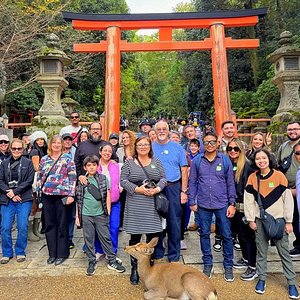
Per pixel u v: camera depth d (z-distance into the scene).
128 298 3.05
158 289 2.89
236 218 3.67
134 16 8.12
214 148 3.49
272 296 3.07
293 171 3.93
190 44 8.16
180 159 3.77
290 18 13.59
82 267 3.77
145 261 3.02
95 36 16.58
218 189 3.45
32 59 12.80
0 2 10.73
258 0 14.72
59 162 3.95
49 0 11.71
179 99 32.06
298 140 4.06
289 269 3.10
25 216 3.96
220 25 8.10
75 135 5.45
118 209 3.95
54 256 3.92
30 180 3.98
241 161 3.66
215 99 7.99
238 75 17.95
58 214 3.93
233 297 3.05
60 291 3.19
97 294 3.13
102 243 3.68
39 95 15.78
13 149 3.96
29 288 3.25
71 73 14.43
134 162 3.46
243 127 11.38
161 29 8.25
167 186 3.70
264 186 3.18
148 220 3.30
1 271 3.66
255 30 16.77
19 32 10.67
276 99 12.46
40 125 8.02
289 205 3.11
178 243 3.77
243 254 3.73
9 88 13.38
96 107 20.20
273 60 8.56
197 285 2.67
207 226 3.52
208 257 3.51
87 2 17.95
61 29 12.43
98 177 3.68
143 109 39.41
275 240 3.16
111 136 5.24
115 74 7.97
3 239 3.94
